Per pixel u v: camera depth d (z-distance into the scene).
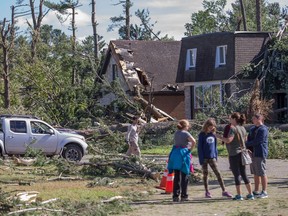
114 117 50.22
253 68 57.22
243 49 57.91
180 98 66.00
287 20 56.91
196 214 16.58
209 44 60.88
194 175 23.78
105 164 26.31
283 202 18.17
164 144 44.00
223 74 58.81
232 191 21.05
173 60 68.38
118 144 35.06
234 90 56.97
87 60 61.00
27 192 19.22
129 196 20.17
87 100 49.59
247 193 20.34
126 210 17.36
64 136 33.12
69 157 33.09
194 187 22.33
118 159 26.80
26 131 32.69
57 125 47.00
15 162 29.69
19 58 54.22
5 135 32.47
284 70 54.19
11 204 16.69
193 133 40.03
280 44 53.84
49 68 54.88
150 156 37.41
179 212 16.98
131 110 50.66
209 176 25.31
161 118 50.97
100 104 54.44
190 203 18.56
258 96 47.75
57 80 52.94
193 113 62.59
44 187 22.33
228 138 18.73
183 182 19.09
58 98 49.41
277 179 24.52
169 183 20.81
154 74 66.44
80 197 19.72
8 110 47.12
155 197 20.09
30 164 29.66
